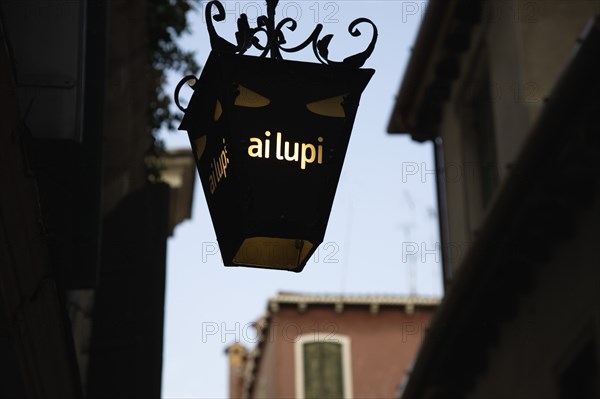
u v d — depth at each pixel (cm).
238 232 807
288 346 4472
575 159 1730
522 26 2088
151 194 1652
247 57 845
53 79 1201
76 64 1207
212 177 857
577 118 1686
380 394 4416
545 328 1958
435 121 2667
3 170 977
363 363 4484
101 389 1545
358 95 858
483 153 2445
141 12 1948
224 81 838
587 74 1611
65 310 1193
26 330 1111
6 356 1106
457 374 2311
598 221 1738
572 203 1802
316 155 836
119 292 1596
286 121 839
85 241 1276
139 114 2088
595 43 1558
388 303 4547
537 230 1888
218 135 846
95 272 1287
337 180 836
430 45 2481
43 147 1222
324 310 4544
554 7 2102
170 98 2116
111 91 1981
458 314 2166
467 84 2448
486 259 1992
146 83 2067
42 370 1199
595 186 1748
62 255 1273
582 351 1812
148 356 1558
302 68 854
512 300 2061
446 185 2598
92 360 1562
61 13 1208
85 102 1261
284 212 816
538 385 1981
